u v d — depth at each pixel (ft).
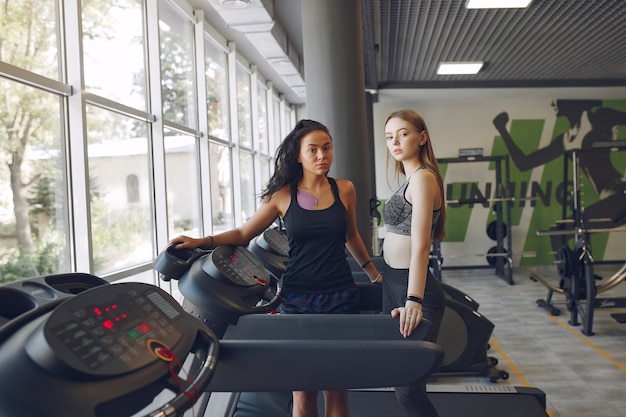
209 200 17.90
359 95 14.11
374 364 4.36
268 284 6.08
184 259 6.32
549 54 23.45
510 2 16.70
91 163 11.10
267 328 6.06
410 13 17.74
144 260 13.82
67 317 3.12
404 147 6.72
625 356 14.98
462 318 13.05
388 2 16.75
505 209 32.27
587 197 32.09
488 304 22.71
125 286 3.67
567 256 18.43
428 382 13.32
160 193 14.23
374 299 9.16
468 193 32.40
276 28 18.58
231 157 21.25
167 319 3.67
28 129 9.23
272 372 4.45
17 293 3.76
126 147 12.85
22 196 9.05
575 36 20.84
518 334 17.74
